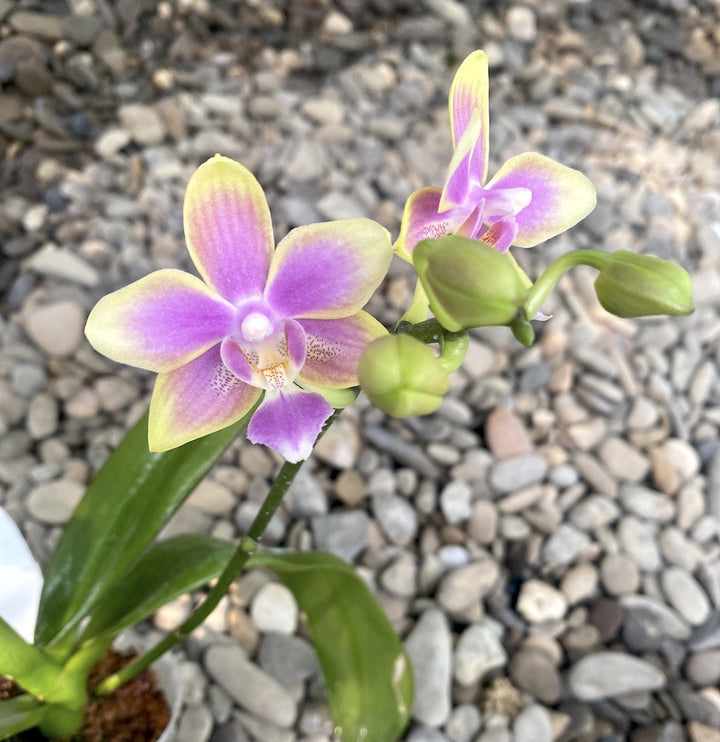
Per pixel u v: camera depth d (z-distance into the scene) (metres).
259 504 0.36
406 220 0.16
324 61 0.59
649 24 0.68
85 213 0.46
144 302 0.14
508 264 0.13
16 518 0.34
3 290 0.43
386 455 0.39
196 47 0.58
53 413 0.38
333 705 0.26
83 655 0.21
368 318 0.15
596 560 0.37
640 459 0.40
